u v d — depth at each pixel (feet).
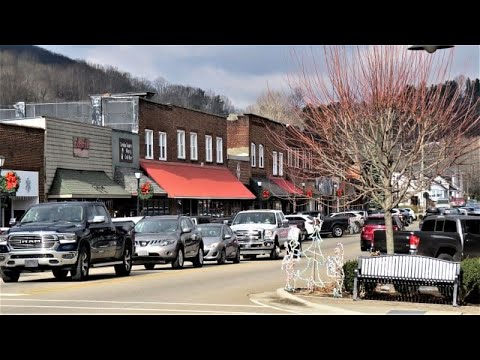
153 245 82.94
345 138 56.90
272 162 221.66
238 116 205.57
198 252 89.86
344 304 49.19
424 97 54.03
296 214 170.71
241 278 70.74
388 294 54.13
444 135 55.52
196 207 170.19
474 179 156.35
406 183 60.95
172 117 163.32
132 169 145.28
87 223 67.56
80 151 129.18
